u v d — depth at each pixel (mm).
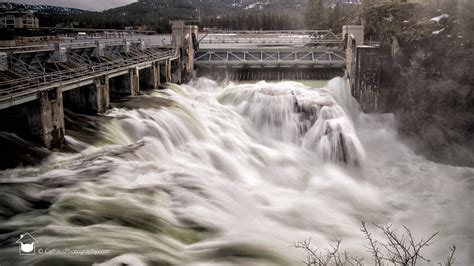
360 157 35938
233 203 21672
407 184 32031
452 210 26766
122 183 20375
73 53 35031
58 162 22750
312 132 38156
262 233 19359
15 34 53344
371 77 45594
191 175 22719
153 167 23031
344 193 28906
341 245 19922
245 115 40562
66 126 27641
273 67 50500
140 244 15438
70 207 17438
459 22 40875
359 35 47719
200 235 17484
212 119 37031
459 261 19312
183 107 36406
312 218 23422
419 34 41812
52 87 24688
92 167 21922
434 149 37750
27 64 28344
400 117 42531
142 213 17531
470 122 37125
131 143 28656
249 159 31750
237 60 50844
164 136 29938
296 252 17734
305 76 50125
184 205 19203
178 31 50469
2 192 17906
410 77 41844
